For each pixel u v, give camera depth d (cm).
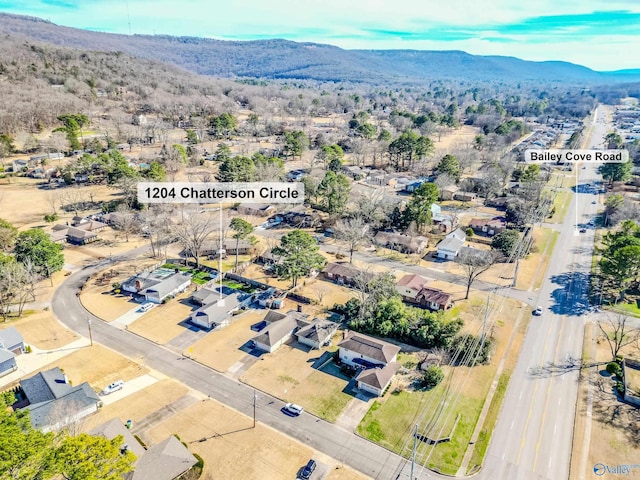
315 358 6575
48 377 5662
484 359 6431
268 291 8244
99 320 7469
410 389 5916
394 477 4634
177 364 6406
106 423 4869
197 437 5075
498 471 4716
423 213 10881
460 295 8350
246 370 6294
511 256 9769
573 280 8981
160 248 10306
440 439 5069
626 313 7744
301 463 4769
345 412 5512
